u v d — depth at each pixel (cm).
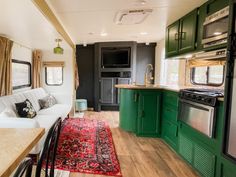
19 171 68
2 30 294
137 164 240
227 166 162
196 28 247
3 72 322
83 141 315
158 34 445
